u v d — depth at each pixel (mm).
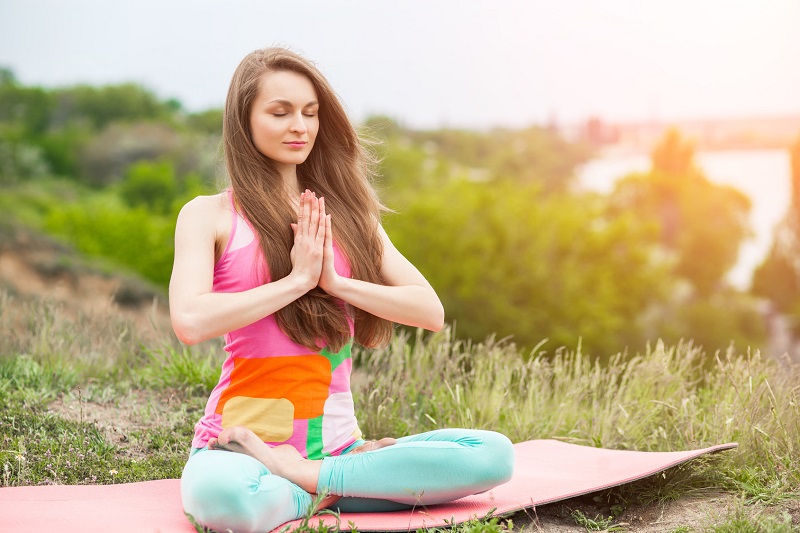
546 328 26250
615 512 3367
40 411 4480
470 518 2881
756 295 35500
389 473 2902
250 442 2840
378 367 5004
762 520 3021
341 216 3203
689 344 5020
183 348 5434
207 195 3100
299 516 2855
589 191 37656
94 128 37188
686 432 4105
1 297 6160
